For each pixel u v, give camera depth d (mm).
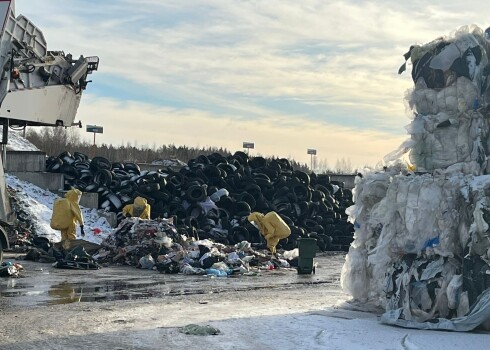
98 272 17516
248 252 21266
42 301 11531
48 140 58344
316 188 35781
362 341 7969
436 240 9148
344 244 32594
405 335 8328
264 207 30344
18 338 8141
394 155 10734
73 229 20812
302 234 29500
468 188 9078
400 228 9555
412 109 10195
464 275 8859
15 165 28562
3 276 15453
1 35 14625
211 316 10031
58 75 16969
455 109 9664
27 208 24859
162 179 28484
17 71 15172
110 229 26625
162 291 13578
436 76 9828
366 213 10875
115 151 64062
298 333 8523
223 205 29031
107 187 28703
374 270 10320
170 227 20781
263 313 10398
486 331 8672
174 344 7828
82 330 8727
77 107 17891
